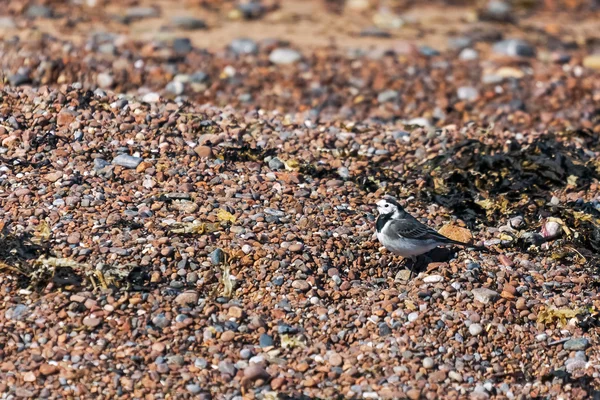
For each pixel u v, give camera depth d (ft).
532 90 65.51
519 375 36.65
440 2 86.38
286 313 38.11
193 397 34.12
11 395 33.58
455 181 48.78
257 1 81.92
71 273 38.29
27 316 36.52
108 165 45.85
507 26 80.23
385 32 75.82
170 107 51.78
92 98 51.19
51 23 72.23
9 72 61.87
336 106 62.69
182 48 68.08
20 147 46.44
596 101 64.59
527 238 44.04
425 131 54.70
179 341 36.29
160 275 38.81
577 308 39.75
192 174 46.01
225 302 38.24
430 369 36.29
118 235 40.45
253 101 62.54
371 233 43.16
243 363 35.76
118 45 67.26
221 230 41.65
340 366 36.06
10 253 38.65
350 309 38.70
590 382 36.52
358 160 50.75
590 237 44.34
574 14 86.02
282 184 46.44
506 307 39.45
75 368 34.76
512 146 51.31
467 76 67.21
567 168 49.52
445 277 40.63
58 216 41.39
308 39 72.95
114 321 36.65
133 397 33.96
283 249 40.70
